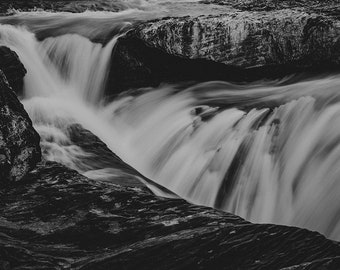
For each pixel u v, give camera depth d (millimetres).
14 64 12328
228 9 16250
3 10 16234
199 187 9773
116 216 7457
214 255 6211
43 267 6168
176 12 16359
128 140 11695
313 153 9188
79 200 7891
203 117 11211
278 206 8852
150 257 6277
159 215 7438
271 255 6160
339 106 9930
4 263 6125
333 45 12109
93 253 6637
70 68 13516
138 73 13266
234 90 12578
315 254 6125
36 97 12516
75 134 11070
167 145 11000
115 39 13547
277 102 11109
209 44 12789
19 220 7422
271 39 12648
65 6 17047
